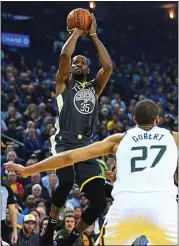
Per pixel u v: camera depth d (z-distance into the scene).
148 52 42.69
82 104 7.83
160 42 43.12
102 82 8.05
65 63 7.75
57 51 40.75
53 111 23.81
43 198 14.91
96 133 21.12
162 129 6.56
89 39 40.47
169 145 6.43
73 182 7.64
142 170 6.31
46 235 7.68
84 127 7.81
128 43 42.53
